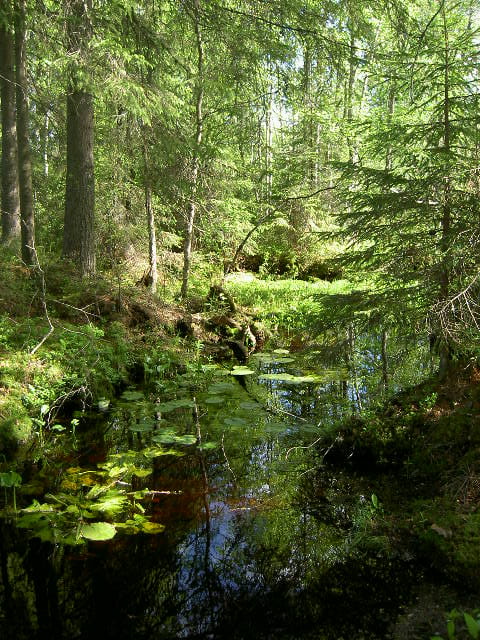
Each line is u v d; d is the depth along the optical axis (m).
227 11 8.54
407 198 4.76
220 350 9.71
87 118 9.28
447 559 3.26
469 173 4.44
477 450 4.23
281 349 10.12
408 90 6.28
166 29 9.81
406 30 7.04
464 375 5.04
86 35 7.89
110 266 11.80
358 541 3.69
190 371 8.24
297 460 5.17
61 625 2.98
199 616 3.05
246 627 2.96
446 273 4.65
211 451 5.45
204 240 14.03
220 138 11.39
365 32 7.92
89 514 4.06
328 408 6.52
